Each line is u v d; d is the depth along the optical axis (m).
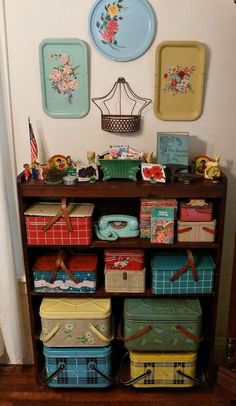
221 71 1.80
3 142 1.89
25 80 1.82
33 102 1.85
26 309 2.12
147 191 1.69
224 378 1.70
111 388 1.98
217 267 1.78
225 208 1.83
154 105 1.84
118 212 1.99
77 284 1.83
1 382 2.03
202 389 1.97
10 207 1.98
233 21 1.74
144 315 1.79
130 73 1.81
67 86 1.82
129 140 1.90
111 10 1.73
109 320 1.85
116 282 1.83
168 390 1.97
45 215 1.73
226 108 1.85
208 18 1.74
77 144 1.91
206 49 1.77
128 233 1.80
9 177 1.94
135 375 1.90
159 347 1.85
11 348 2.04
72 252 1.98
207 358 1.99
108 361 1.90
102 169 1.74
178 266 1.79
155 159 1.89
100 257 2.03
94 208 1.92
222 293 2.11
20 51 1.79
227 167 1.93
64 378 1.92
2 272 1.92
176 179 1.75
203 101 1.84
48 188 1.69
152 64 1.79
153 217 1.73
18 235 2.03
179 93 1.82
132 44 1.77
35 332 1.93
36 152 1.80
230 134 1.88
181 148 1.78
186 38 1.76
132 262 1.80
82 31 1.76
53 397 1.93
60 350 1.87
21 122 1.88
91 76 1.82
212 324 1.88
